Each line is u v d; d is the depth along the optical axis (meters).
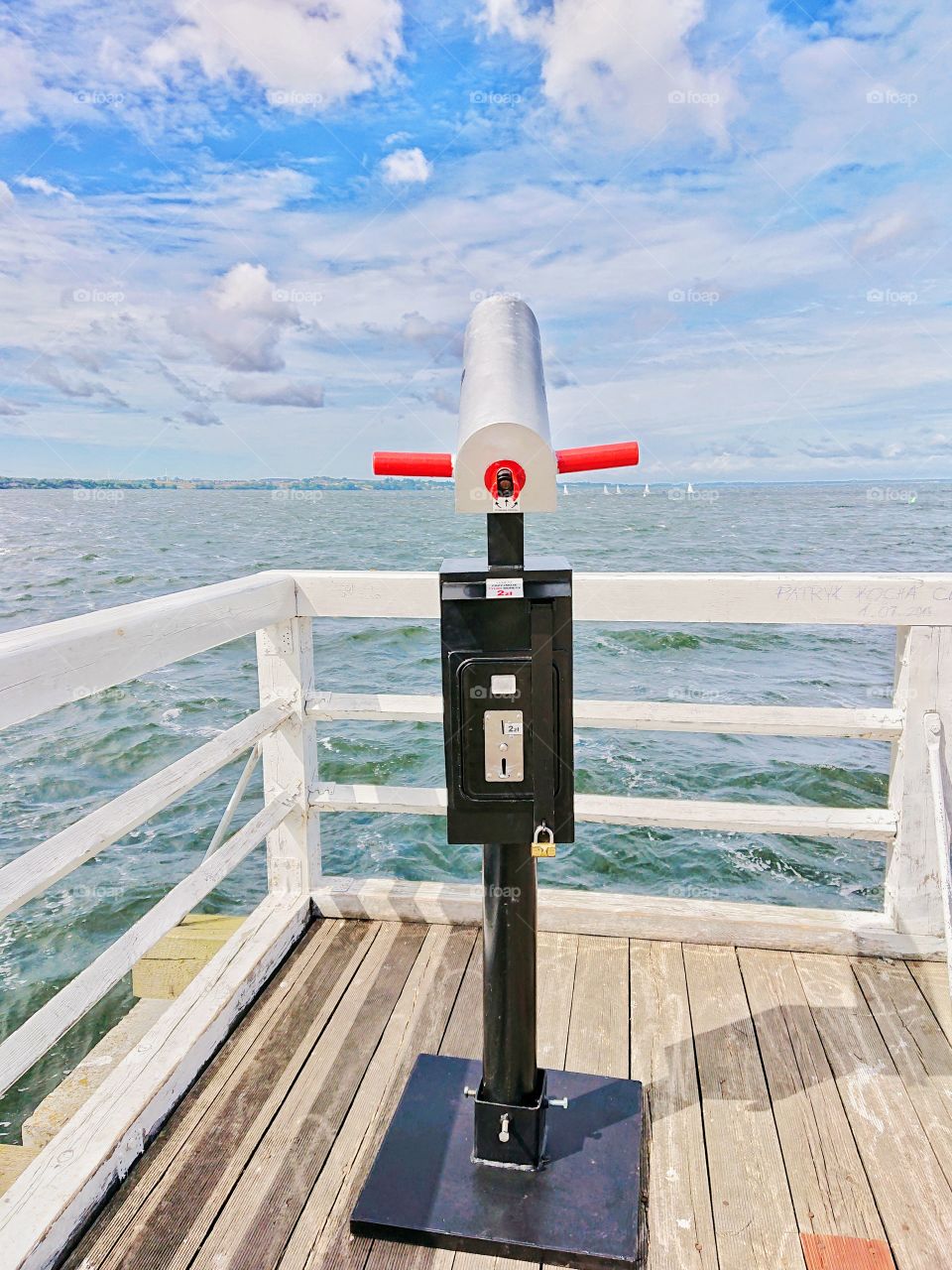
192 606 1.80
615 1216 1.44
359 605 2.34
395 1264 1.39
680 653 12.38
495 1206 1.46
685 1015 2.04
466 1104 1.71
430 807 2.40
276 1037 1.97
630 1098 1.73
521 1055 1.50
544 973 2.21
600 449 1.30
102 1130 1.55
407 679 11.45
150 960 3.75
